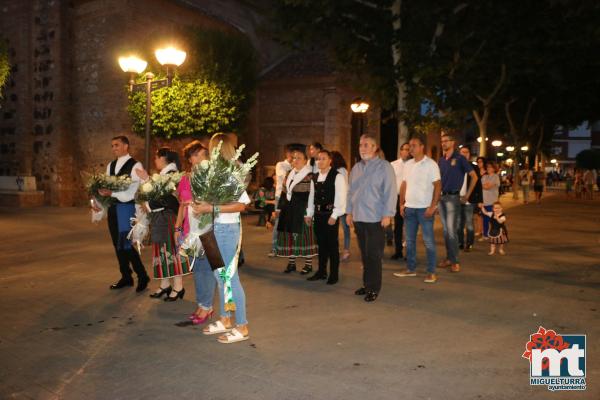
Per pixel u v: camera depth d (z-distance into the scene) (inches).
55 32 677.3
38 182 708.7
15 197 677.3
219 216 167.9
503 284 256.8
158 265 219.5
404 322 193.0
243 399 129.1
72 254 344.5
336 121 807.1
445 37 512.7
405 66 460.8
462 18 521.0
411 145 265.9
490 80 699.4
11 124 721.6
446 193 287.4
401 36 467.2
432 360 155.0
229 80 627.8
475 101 717.3
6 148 728.3
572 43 519.2
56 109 683.4
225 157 169.9
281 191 324.8
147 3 660.1
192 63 608.7
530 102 1001.5
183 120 612.4
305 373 145.3
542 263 314.7
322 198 257.0
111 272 285.7
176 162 228.8
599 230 494.3
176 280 225.9
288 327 187.2
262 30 527.2
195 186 162.9
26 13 698.2
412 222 271.4
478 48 548.7
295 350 163.5
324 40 507.8
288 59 918.4
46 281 263.4
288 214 273.9
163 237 217.6
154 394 132.2
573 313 204.8
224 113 627.5
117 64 639.8
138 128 624.4
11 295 234.7
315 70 826.2
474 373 145.6
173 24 705.0
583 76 829.8
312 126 826.8
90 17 666.8
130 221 236.2
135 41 644.1
